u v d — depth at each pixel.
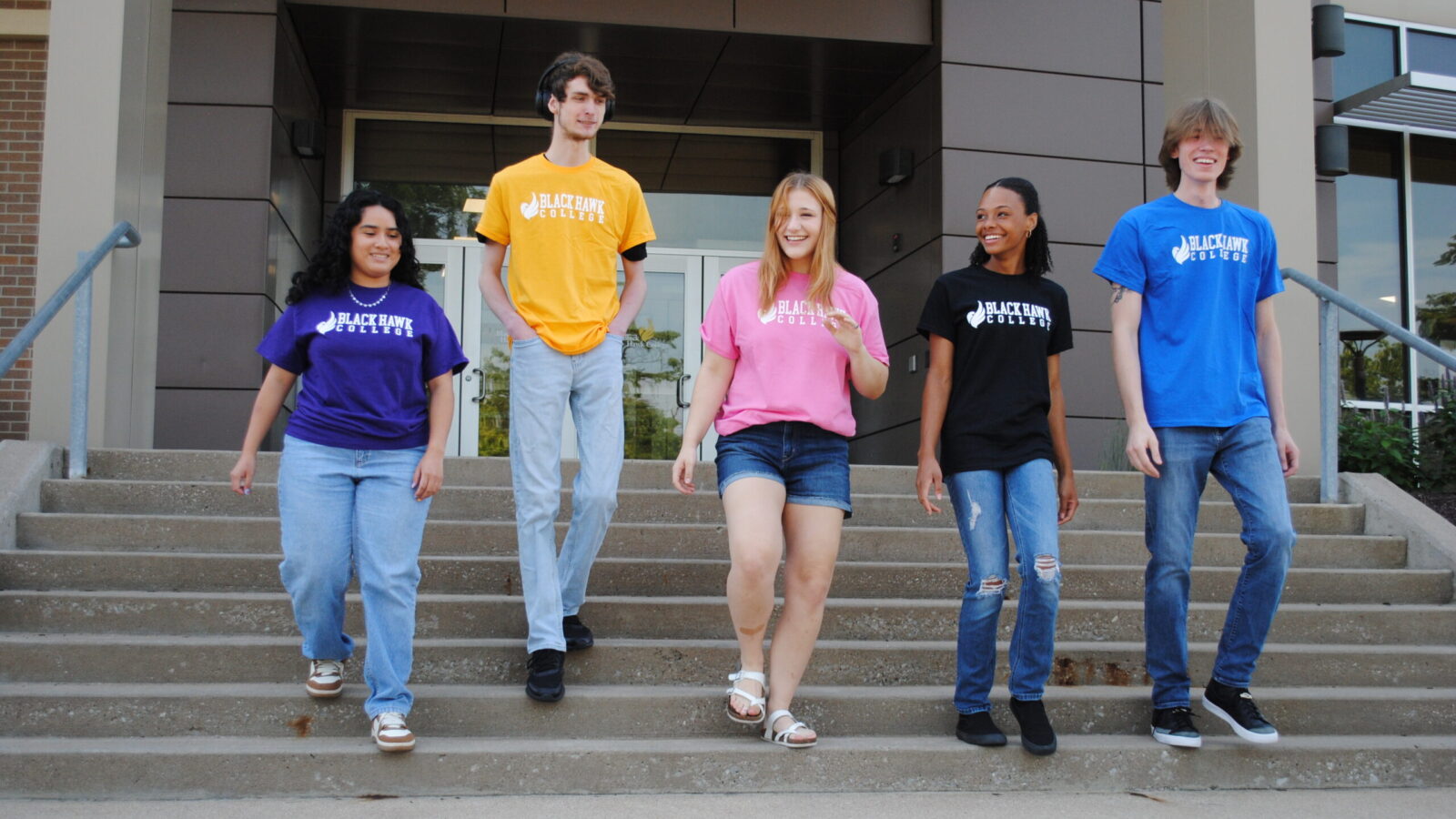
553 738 3.45
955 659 3.93
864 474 5.50
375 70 8.54
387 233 3.30
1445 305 10.60
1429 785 3.56
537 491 3.47
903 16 8.16
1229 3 8.02
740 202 9.72
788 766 3.32
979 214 3.54
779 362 3.35
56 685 3.49
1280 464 3.52
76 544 4.34
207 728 3.37
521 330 3.53
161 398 7.22
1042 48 8.19
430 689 3.56
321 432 3.20
